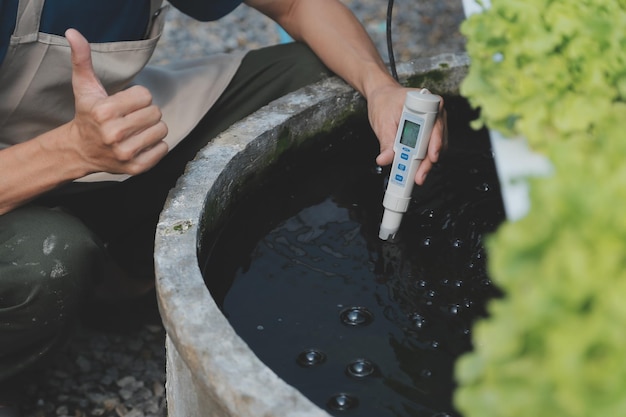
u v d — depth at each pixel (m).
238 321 1.57
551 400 0.72
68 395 2.14
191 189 1.62
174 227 1.51
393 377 1.47
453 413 1.41
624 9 1.17
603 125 1.02
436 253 1.75
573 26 1.07
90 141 1.58
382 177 1.98
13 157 1.66
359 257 1.74
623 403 0.69
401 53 3.66
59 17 1.74
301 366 1.49
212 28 3.83
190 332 1.26
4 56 1.70
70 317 1.81
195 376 1.25
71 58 1.63
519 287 0.78
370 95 1.89
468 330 1.58
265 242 1.77
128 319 2.38
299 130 1.92
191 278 1.38
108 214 2.09
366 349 1.52
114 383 2.18
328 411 1.41
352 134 2.04
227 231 1.75
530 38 1.08
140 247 2.18
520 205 1.00
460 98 2.16
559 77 1.07
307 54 2.10
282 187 1.91
